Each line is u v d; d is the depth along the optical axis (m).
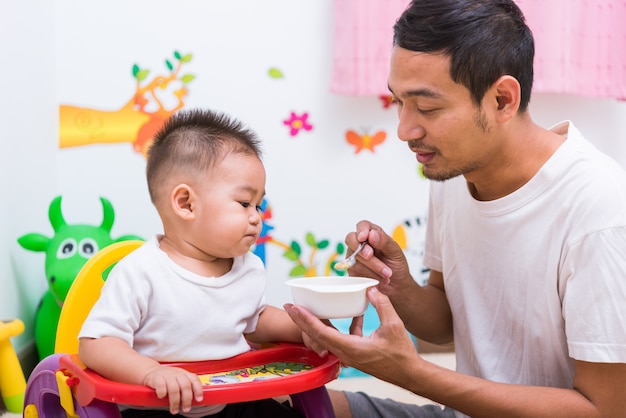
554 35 2.08
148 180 1.09
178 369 0.88
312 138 2.19
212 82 2.15
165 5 2.12
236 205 1.03
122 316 0.96
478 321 1.19
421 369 1.01
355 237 1.19
